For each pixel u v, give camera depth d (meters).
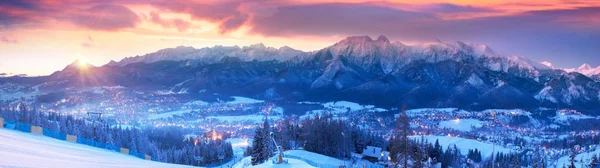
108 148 85.62
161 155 155.00
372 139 177.00
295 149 152.12
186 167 57.66
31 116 141.88
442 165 154.00
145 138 156.00
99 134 140.50
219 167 163.50
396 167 75.69
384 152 152.25
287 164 74.56
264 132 117.62
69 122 148.38
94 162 49.31
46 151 50.78
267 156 113.31
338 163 130.25
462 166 190.50
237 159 180.75
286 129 168.88
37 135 71.44
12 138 57.44
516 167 182.62
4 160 36.81
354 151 161.25
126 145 141.88
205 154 177.00
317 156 135.88
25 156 42.12
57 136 76.94
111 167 46.09
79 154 56.69
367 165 139.25
